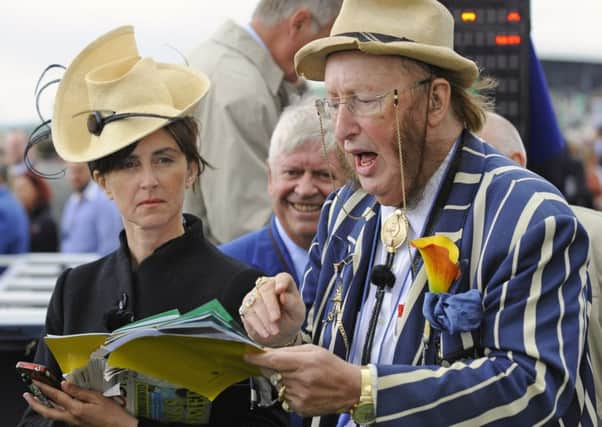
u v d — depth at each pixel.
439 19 5.27
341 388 4.94
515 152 6.94
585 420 5.13
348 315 5.54
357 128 5.22
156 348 5.13
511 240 5.05
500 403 4.90
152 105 5.96
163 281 6.00
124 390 5.59
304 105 7.40
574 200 16.92
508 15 8.10
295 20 8.98
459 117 5.45
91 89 6.04
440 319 5.05
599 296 6.30
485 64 8.11
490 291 5.06
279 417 5.96
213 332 4.90
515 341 4.95
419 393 4.93
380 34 5.19
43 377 5.57
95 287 6.17
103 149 5.88
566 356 4.92
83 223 15.20
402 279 5.40
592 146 22.45
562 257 5.01
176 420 5.64
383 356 5.36
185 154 6.02
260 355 4.95
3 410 7.55
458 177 5.33
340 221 5.78
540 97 8.52
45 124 6.26
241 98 8.84
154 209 5.93
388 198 5.36
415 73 5.20
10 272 10.36
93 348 5.34
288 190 7.30
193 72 6.36
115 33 6.29
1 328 7.52
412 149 5.23
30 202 17.86
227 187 8.77
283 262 7.43
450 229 5.25
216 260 6.09
